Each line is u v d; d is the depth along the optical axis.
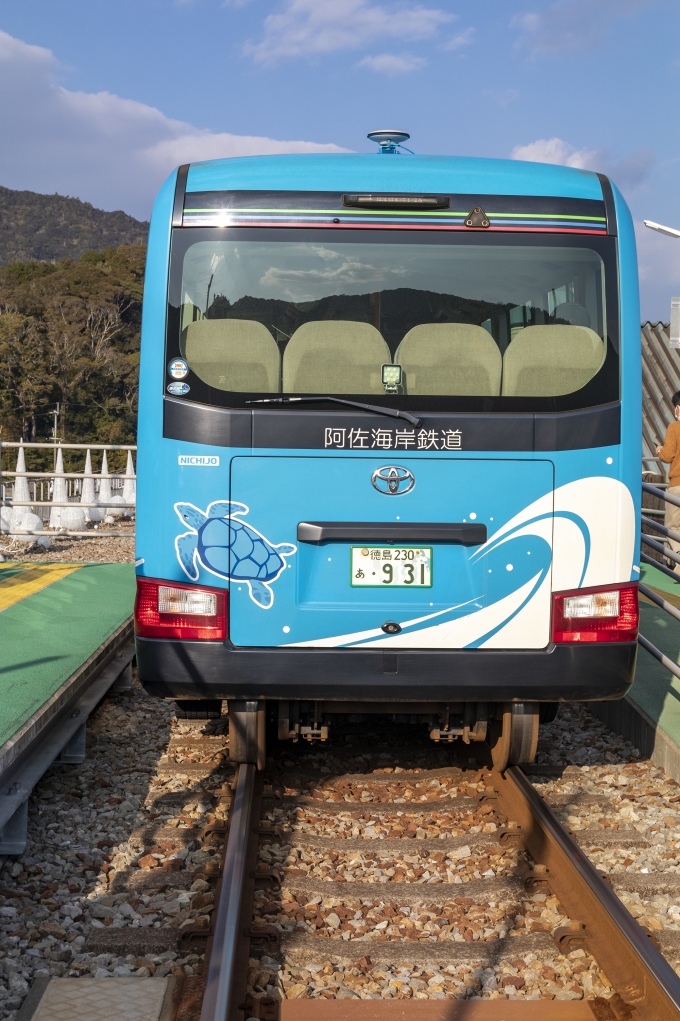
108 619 8.50
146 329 5.09
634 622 5.18
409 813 5.57
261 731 5.63
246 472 5.01
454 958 3.96
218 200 5.11
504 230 5.15
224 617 5.04
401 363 5.09
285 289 5.09
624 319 5.18
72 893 4.52
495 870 4.82
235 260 5.09
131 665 8.46
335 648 5.06
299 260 5.10
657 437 16.73
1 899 4.43
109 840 5.12
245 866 4.40
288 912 4.32
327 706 5.56
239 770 5.59
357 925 4.27
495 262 5.14
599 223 5.21
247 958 3.85
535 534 5.10
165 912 4.31
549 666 5.11
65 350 96.94
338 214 5.11
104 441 96.19
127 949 4.00
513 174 5.23
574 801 5.81
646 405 17.47
